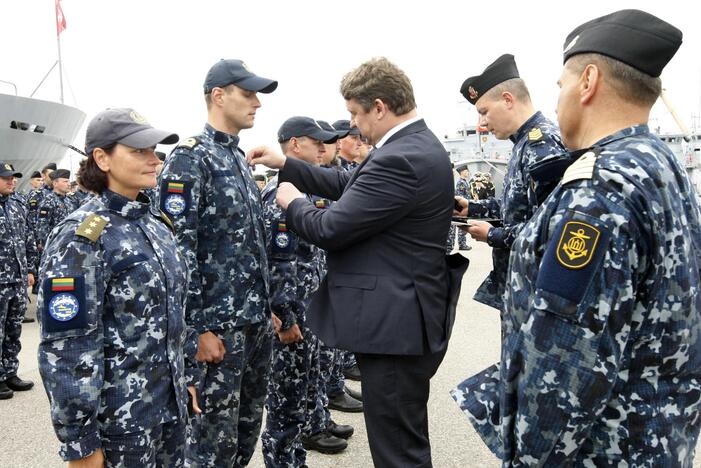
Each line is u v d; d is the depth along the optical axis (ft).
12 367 15.46
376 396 6.82
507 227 9.13
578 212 3.85
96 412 5.53
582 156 4.17
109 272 5.75
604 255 3.72
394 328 6.59
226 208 8.19
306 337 10.00
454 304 7.36
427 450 7.09
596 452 4.01
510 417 4.30
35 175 35.60
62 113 35.88
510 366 4.26
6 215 16.28
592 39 4.30
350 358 16.30
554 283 3.84
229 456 8.34
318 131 11.06
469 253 42.91
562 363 3.81
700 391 4.14
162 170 8.00
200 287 7.91
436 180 6.79
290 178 8.77
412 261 6.75
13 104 31.27
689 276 3.98
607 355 3.75
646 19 4.17
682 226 3.99
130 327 5.83
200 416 8.21
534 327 3.94
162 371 6.12
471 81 9.89
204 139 8.27
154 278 6.03
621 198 3.78
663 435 3.92
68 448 5.42
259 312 8.53
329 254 7.18
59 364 5.38
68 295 5.41
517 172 9.17
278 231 9.62
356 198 6.61
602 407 3.82
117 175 6.09
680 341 3.95
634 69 4.13
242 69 8.45
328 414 11.87
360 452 11.30
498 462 10.50
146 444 5.88
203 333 7.97
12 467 10.59
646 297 3.90
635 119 4.27
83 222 5.71
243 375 8.94
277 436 9.73
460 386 5.20
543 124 9.11
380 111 7.06
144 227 6.25
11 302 15.69
